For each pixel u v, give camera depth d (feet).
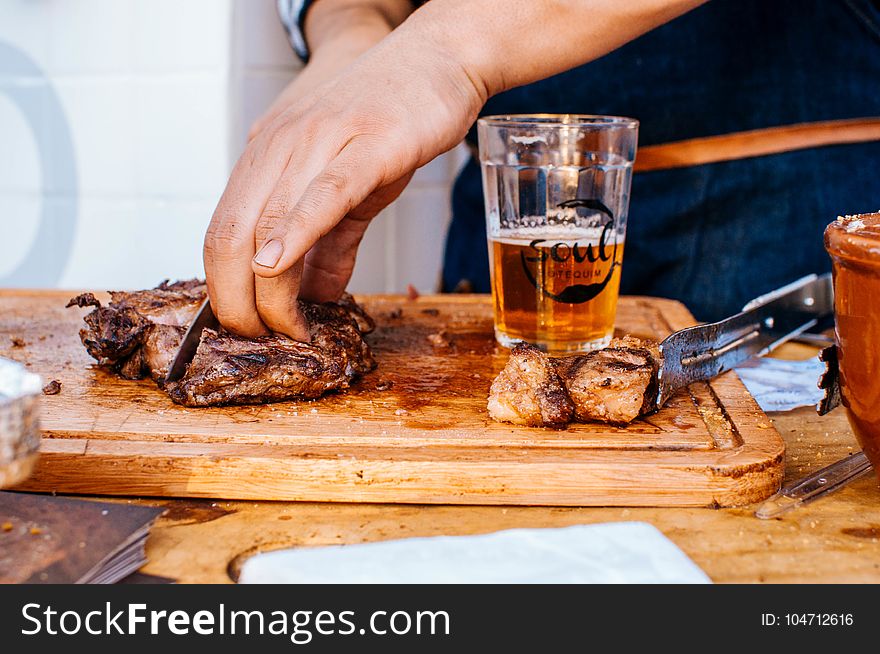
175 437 3.12
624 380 3.20
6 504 2.53
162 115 6.49
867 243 2.41
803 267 5.62
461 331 4.53
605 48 3.82
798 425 3.49
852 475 2.99
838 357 2.67
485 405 3.46
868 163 5.52
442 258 7.37
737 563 2.47
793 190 5.55
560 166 3.75
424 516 2.82
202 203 6.56
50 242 7.06
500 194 3.91
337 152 3.33
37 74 6.77
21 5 6.66
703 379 3.68
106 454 2.93
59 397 3.51
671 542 2.43
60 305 4.83
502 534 2.44
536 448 3.07
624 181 3.88
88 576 2.23
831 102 5.46
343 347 3.66
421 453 2.98
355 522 2.77
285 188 3.32
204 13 6.19
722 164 5.59
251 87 6.37
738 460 2.90
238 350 3.44
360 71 3.52
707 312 5.80
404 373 3.86
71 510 2.51
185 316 3.80
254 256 3.29
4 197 7.09
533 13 3.67
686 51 5.48
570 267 3.85
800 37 5.40
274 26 6.35
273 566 2.27
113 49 6.51
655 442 3.09
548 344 3.97
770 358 4.33
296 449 3.01
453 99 3.51
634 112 5.59
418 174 7.23
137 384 3.69
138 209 6.76
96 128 6.72
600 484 2.89
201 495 2.94
